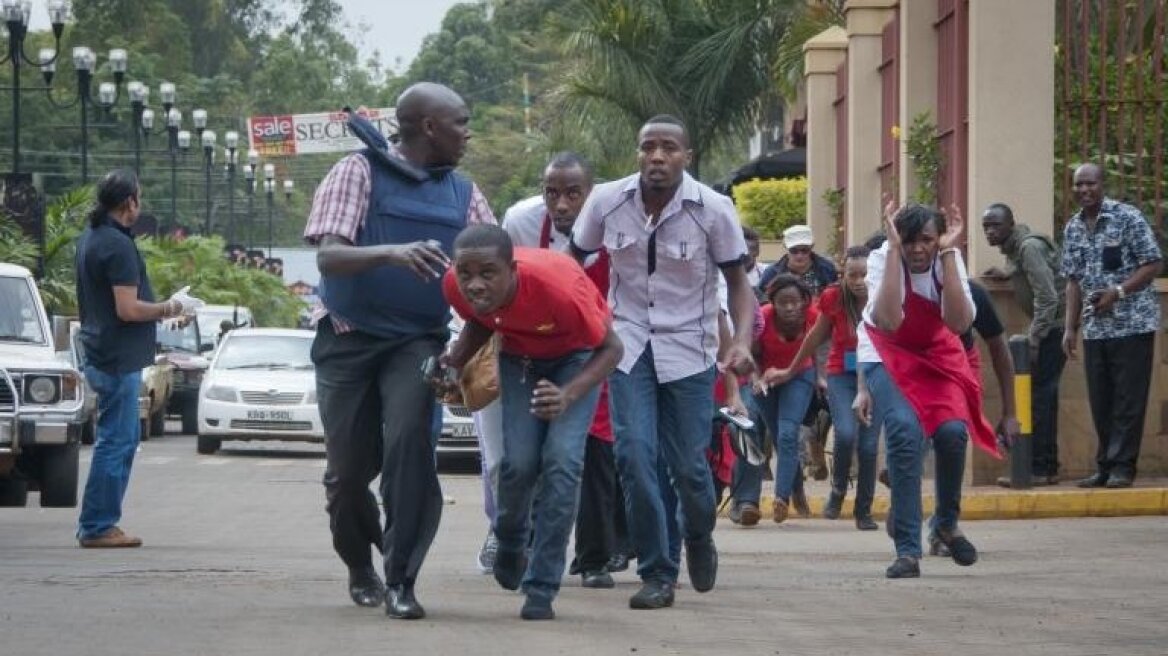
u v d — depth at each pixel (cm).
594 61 3859
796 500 1747
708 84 3859
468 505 2048
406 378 932
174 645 864
